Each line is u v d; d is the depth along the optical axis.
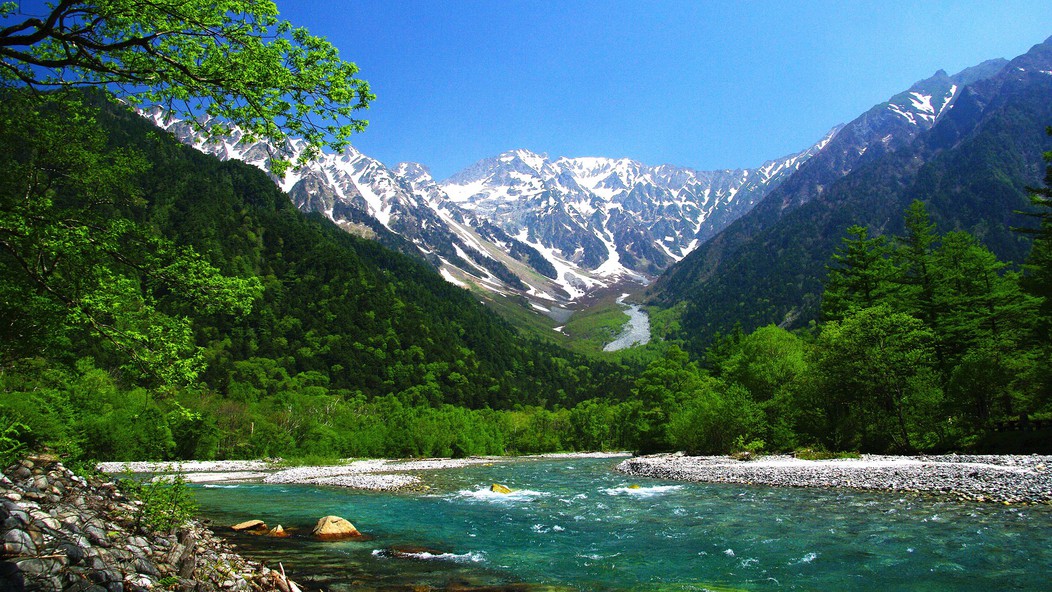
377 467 62.91
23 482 8.41
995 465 28.05
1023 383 38.88
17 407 31.97
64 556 7.13
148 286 12.61
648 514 22.92
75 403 52.75
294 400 105.31
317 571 13.26
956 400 41.69
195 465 63.41
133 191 14.51
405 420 91.19
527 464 69.50
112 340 11.48
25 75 10.94
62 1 9.62
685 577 12.95
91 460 11.87
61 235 10.97
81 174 13.36
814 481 30.08
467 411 134.12
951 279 54.84
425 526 20.70
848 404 50.12
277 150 11.85
